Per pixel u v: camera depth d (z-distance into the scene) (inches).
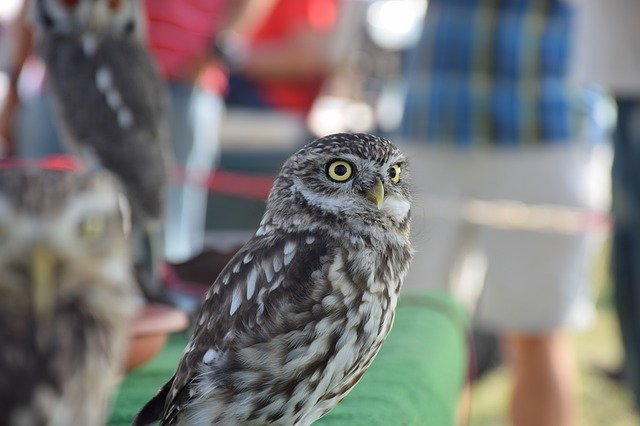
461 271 362.3
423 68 360.2
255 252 175.0
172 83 326.0
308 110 540.7
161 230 248.1
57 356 119.3
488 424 497.0
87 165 243.3
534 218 352.5
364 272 174.6
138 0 256.4
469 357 332.2
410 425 190.7
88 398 122.1
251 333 167.5
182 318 211.6
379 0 655.1
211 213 478.6
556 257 354.6
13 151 315.9
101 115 244.8
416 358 227.6
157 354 219.1
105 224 122.8
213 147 431.2
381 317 177.6
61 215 117.9
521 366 362.6
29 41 302.8
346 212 180.4
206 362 168.6
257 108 530.0
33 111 308.2
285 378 168.6
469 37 352.5
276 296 168.4
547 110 352.8
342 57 559.8
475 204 355.6
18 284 117.2
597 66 354.3
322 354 169.9
